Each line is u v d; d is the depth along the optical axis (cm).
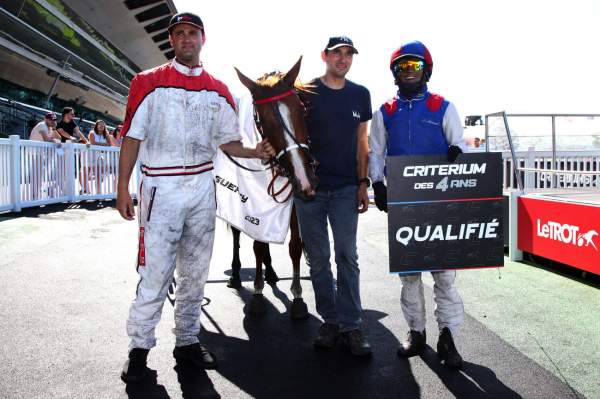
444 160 287
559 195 570
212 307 410
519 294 430
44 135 971
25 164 880
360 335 312
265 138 293
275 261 591
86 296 417
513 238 557
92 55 2877
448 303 296
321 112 314
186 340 297
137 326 272
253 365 295
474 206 290
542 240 509
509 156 760
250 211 361
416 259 288
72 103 2912
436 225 289
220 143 301
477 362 294
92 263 535
